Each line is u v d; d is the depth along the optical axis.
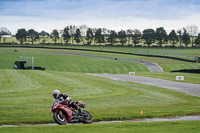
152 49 168.75
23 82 40.00
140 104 22.95
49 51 153.38
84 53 145.50
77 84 39.12
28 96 26.47
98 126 12.76
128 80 49.34
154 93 31.39
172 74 64.44
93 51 155.38
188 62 107.94
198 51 156.50
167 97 28.23
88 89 33.50
